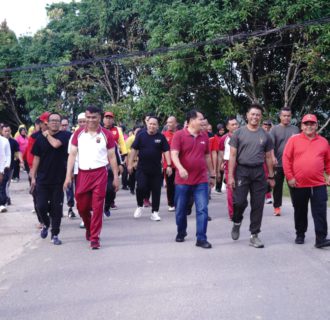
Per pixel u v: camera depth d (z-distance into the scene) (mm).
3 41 32344
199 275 5879
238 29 19797
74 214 10312
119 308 4820
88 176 7371
